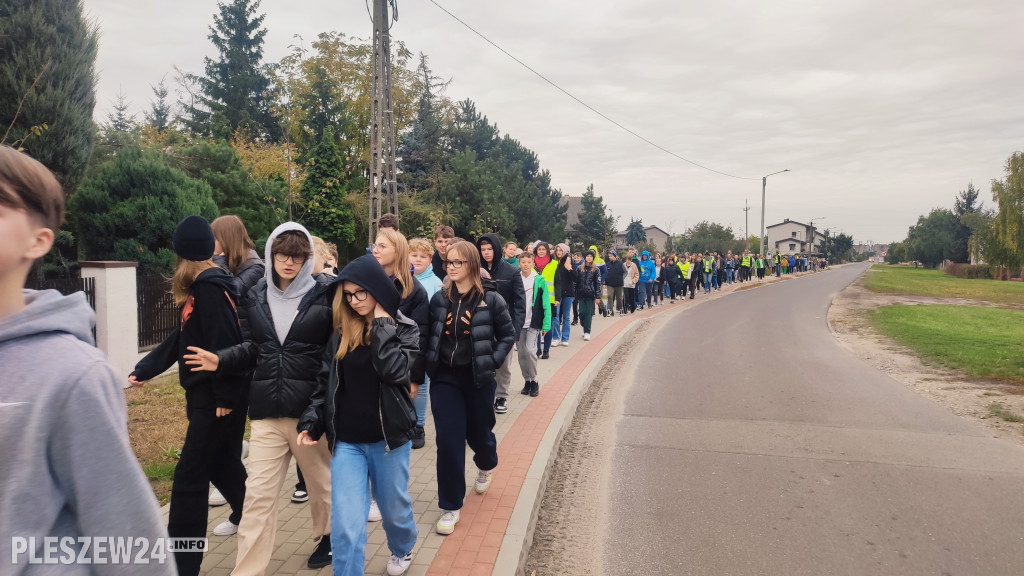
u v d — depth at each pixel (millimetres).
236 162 17266
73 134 10438
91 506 1126
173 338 3355
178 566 3066
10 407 1049
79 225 11367
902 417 7258
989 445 6188
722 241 81250
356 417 3031
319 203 19875
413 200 26094
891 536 4191
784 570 3748
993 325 17703
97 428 1122
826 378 9594
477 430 4191
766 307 22359
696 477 5328
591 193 48406
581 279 12664
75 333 1178
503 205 28562
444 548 3660
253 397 3111
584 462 5734
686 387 8914
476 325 4008
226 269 3707
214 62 36875
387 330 2988
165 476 4926
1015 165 55125
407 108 33844
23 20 9648
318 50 32219
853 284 40469
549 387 8203
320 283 3283
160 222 11031
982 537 4168
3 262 1091
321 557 3430
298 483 4387
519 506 4285
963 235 88375
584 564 3848
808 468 5531
